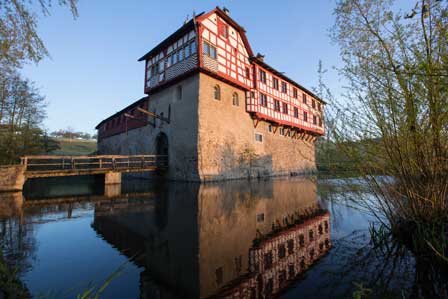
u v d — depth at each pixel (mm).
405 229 3414
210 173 13836
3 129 16641
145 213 5887
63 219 5387
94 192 10359
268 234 4082
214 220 5094
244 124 16703
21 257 3217
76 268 2863
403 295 2100
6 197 9078
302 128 22984
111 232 4367
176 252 3371
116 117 24828
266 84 18609
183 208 6398
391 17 2783
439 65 2359
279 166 20297
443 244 2629
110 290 2365
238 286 2414
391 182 3314
